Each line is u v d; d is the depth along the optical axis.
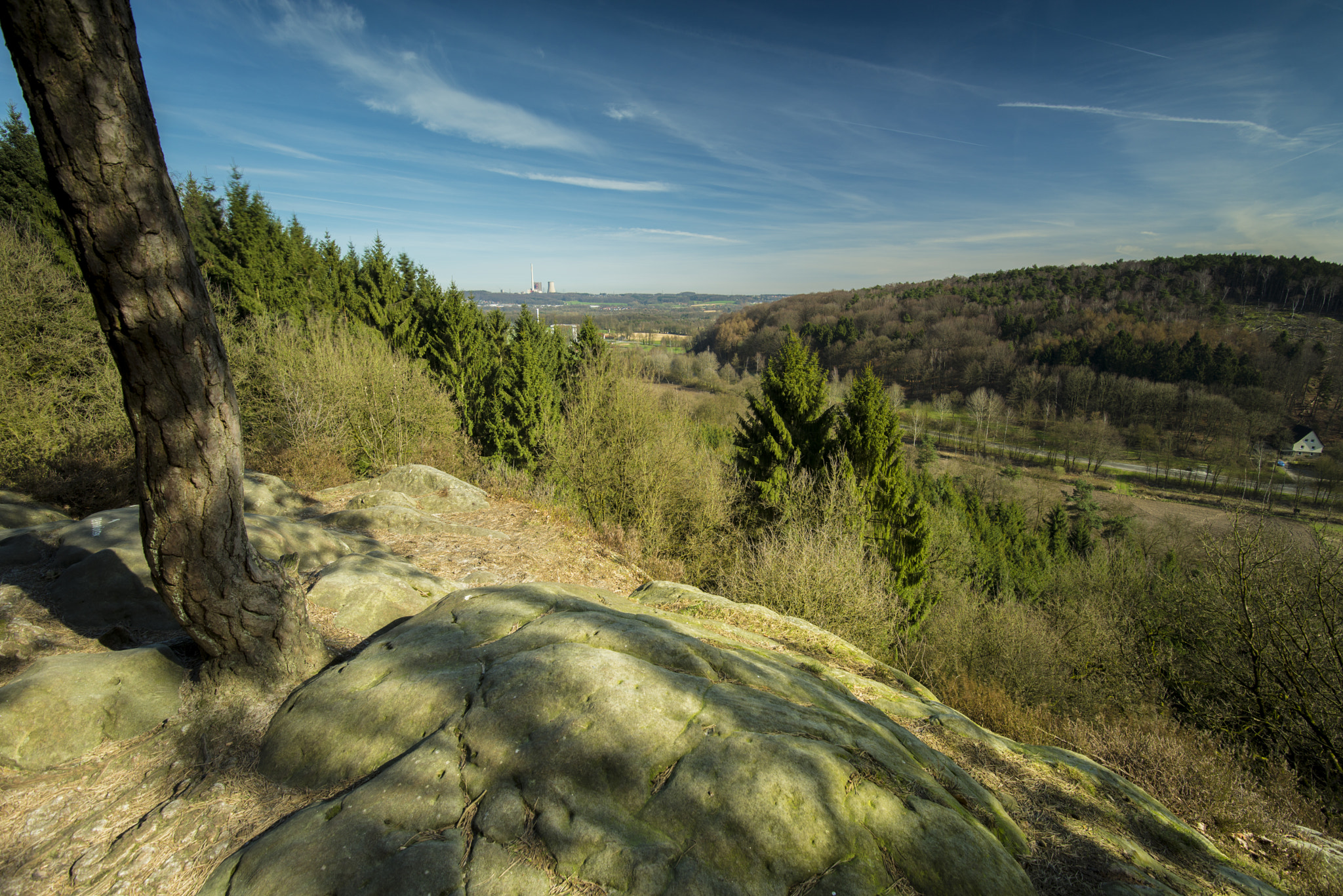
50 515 7.23
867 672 5.98
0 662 3.85
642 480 15.74
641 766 2.82
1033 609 20.27
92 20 2.45
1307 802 6.44
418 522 9.34
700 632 4.74
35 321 12.40
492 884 2.37
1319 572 8.80
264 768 3.23
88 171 2.54
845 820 2.75
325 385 15.33
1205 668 10.45
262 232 24.58
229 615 3.43
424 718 3.22
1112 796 4.39
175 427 3.00
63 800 3.01
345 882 2.36
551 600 4.52
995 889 2.74
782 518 15.99
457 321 26.75
